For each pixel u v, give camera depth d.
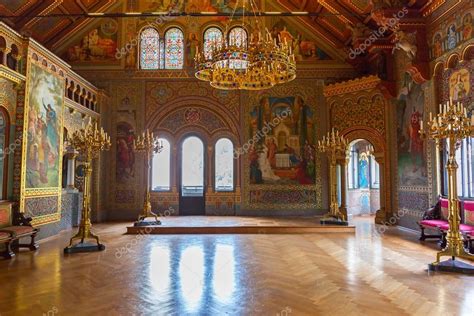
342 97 15.16
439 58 10.59
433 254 8.63
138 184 15.98
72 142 9.78
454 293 5.75
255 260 8.05
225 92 16.42
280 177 16.17
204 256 8.47
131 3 16.48
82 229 9.24
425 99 11.42
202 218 14.82
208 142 16.28
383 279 6.55
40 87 10.55
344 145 13.23
